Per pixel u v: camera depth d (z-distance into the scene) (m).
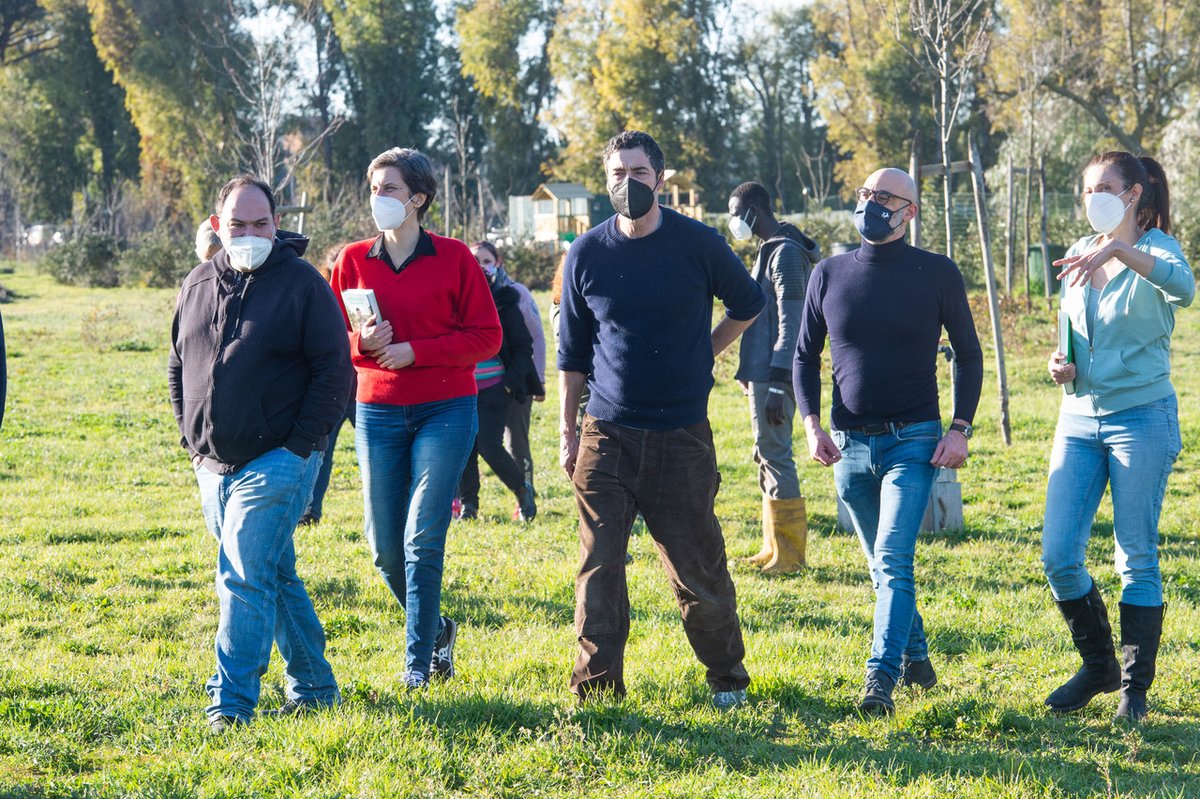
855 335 5.68
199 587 8.31
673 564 5.46
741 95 91.62
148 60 67.56
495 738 5.09
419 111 84.94
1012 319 24.14
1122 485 5.46
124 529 10.20
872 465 5.78
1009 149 47.09
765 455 8.84
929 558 9.35
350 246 5.95
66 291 45.69
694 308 5.20
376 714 5.21
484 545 9.57
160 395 19.20
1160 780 4.76
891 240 5.66
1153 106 49.53
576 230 58.84
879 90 70.69
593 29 78.56
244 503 5.01
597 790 4.61
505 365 10.09
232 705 5.05
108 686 6.00
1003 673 6.33
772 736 5.32
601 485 5.34
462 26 85.50
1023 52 39.09
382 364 5.62
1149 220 5.55
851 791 4.53
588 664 5.46
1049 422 15.96
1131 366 5.43
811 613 7.62
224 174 53.41
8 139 79.44
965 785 4.65
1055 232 38.97
